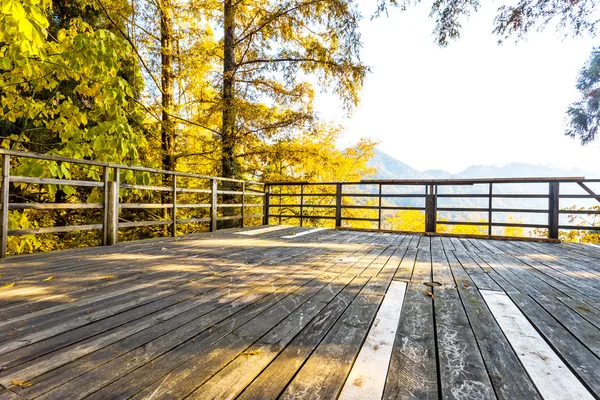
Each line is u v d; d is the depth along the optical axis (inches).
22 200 242.7
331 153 408.8
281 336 56.8
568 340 56.9
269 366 46.2
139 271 106.6
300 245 175.5
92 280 93.8
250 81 319.3
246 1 308.7
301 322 63.7
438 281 99.4
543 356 50.4
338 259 135.2
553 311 72.7
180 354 49.5
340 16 282.5
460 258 142.7
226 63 310.3
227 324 62.2
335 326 61.8
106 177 154.7
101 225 154.9
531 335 58.8
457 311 71.7
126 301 75.2
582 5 237.0
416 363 47.6
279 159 330.3
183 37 335.6
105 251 143.8
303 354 50.0
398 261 133.0
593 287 94.0
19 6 98.4
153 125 320.8
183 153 330.6
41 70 162.4
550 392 40.4
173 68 341.4
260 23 305.6
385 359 48.7
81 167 173.0
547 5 240.1
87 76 161.3
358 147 441.7
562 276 108.4
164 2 310.8
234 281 95.7
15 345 51.6
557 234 208.4
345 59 296.4
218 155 344.8
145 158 311.7
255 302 76.2
